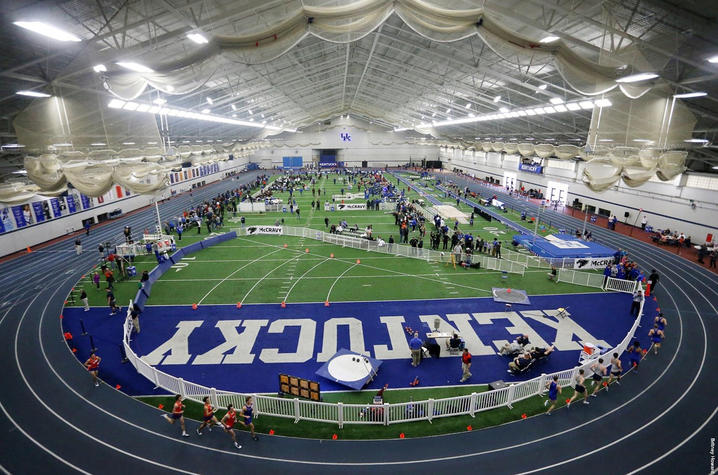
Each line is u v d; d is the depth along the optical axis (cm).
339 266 2645
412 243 3006
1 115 1588
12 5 1049
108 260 2548
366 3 1196
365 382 1370
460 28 1236
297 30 1181
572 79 1329
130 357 1516
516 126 3984
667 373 1473
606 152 1777
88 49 1293
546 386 1352
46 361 1554
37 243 3175
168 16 1483
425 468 1041
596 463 1057
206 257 2867
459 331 1759
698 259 2808
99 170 1535
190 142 4472
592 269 2583
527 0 1532
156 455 1094
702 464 1052
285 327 1794
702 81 1400
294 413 1240
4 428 1198
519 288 2253
